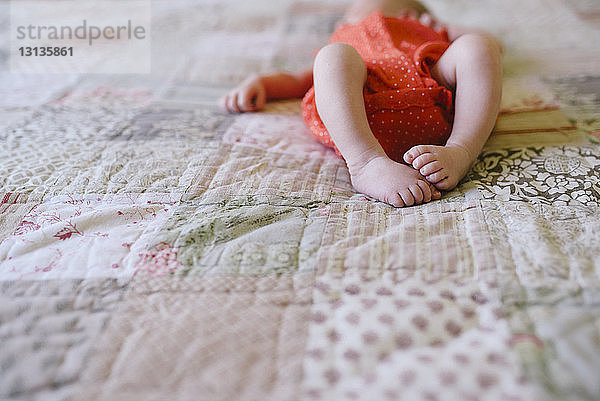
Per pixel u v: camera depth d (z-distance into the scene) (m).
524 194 0.80
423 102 0.93
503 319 0.56
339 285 0.62
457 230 0.71
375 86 0.97
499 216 0.74
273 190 0.84
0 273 0.66
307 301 0.60
